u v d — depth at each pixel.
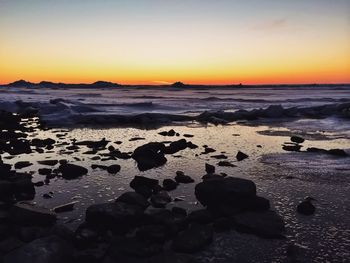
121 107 40.44
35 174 11.56
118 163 13.20
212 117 29.98
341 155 14.29
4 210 7.77
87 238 6.43
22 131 23.14
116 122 28.55
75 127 25.62
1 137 19.73
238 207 8.03
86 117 29.03
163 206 8.46
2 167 11.14
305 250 6.43
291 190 9.88
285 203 8.84
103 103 46.03
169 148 15.41
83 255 5.95
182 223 7.27
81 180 10.87
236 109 40.72
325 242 6.74
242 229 7.20
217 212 7.95
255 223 7.29
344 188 10.03
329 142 18.64
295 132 22.69
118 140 19.22
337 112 33.72
